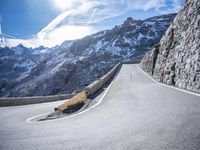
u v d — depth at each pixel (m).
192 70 14.47
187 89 14.54
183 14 20.84
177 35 21.09
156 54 31.47
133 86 20.69
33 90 139.00
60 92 117.06
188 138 5.21
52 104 22.06
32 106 21.23
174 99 11.10
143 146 5.05
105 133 6.51
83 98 14.62
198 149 4.53
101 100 14.71
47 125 8.85
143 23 189.75
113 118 8.67
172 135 5.57
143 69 45.91
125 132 6.36
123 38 173.88
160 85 19.11
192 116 7.15
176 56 19.12
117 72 43.88
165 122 6.90
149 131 6.16
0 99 21.55
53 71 148.62
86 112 11.17
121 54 140.00
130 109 10.15
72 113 11.59
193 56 14.85
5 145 6.15
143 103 11.27
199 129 5.76
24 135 7.22
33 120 11.29
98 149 5.18
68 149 5.37
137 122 7.45
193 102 9.59
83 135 6.52
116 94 16.64
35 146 5.82
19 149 5.67
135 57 125.19
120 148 5.09
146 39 159.12
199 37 14.69
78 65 134.50
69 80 128.62
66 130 7.43
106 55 139.12
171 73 19.28
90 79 110.31
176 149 4.67
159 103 10.58
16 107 20.66
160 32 167.50
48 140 6.30
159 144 5.06
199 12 16.17
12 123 10.66
